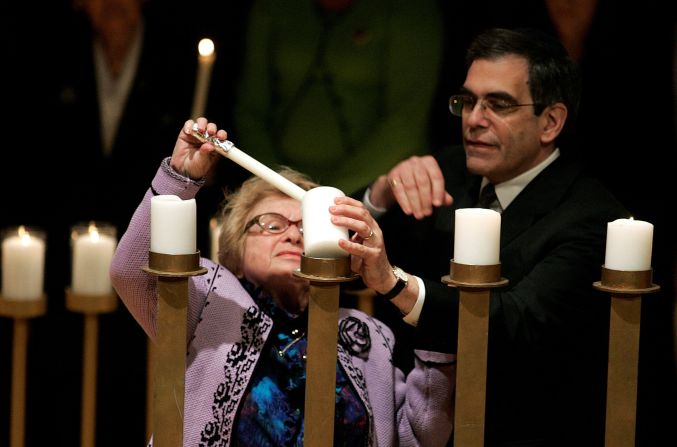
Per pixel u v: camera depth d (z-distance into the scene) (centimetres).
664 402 984
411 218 753
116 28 1045
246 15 1032
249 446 620
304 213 560
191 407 624
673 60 980
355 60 997
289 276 650
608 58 984
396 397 686
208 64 920
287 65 1008
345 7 999
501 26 1004
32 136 1062
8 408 1059
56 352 1048
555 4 992
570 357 698
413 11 1002
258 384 627
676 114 984
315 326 559
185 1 1048
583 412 711
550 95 683
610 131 984
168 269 548
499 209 706
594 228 673
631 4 981
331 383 565
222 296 639
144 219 602
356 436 643
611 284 574
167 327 557
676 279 984
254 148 1018
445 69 1009
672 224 984
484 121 684
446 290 621
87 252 892
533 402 696
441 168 755
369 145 1001
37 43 1056
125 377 1022
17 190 1059
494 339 639
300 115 1008
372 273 588
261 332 636
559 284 654
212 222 893
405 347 796
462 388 577
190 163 598
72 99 1056
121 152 1052
